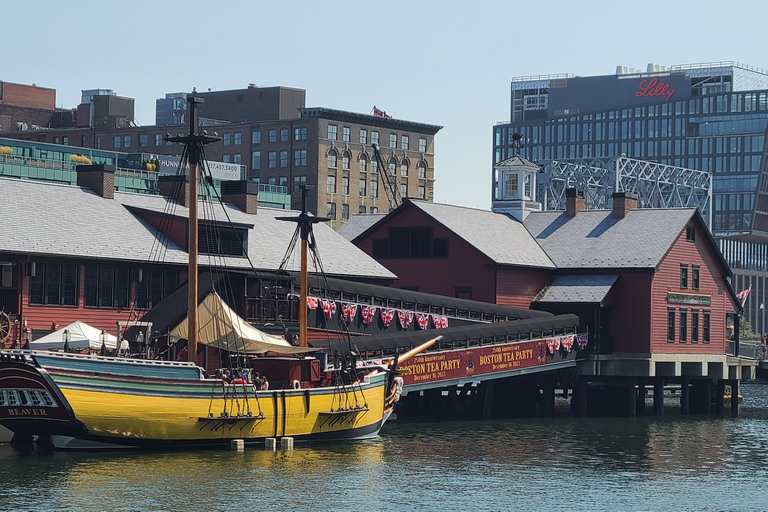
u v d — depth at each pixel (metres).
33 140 193.00
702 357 85.38
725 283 89.50
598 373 80.38
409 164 184.75
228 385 49.00
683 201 186.38
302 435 53.09
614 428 69.56
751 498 43.94
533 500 42.50
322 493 42.12
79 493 40.41
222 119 187.88
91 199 65.25
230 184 75.44
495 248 84.12
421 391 77.31
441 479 46.25
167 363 47.06
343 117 175.62
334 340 61.69
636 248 84.12
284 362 54.12
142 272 61.44
